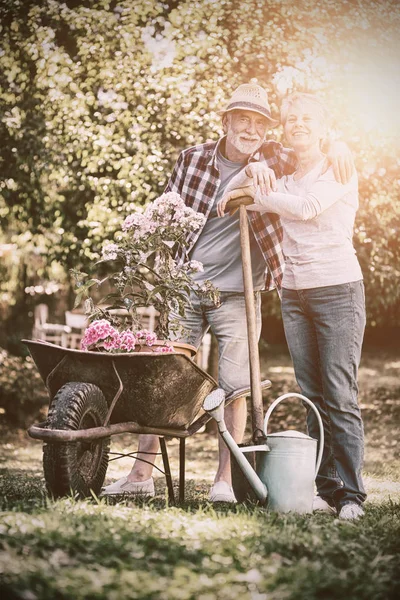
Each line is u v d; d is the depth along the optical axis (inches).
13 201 459.5
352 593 111.0
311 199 173.3
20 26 422.9
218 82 404.2
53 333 704.4
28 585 103.7
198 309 213.3
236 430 207.8
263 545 127.3
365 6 415.8
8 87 430.3
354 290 176.4
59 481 158.6
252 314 181.2
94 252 434.9
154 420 172.2
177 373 167.9
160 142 417.4
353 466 172.9
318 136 180.4
